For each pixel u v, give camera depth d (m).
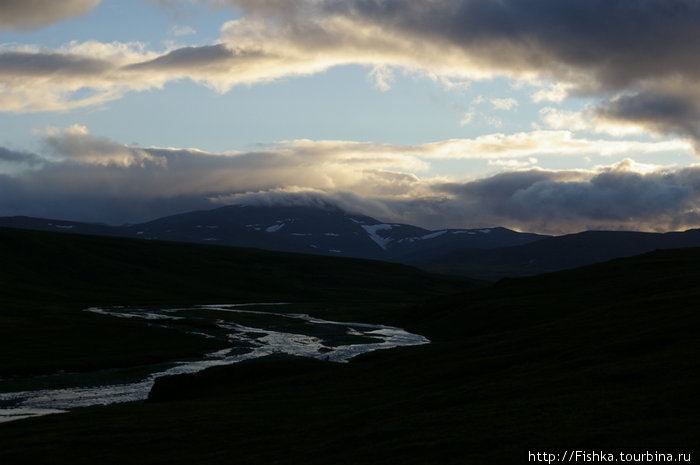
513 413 32.66
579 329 58.19
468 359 55.66
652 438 25.56
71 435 37.91
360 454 29.81
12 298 175.88
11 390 67.50
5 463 32.94
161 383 63.84
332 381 58.62
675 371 35.56
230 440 36.19
